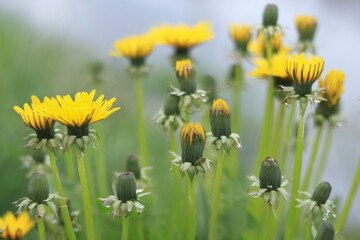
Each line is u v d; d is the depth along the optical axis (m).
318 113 0.75
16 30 1.53
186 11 2.37
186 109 0.74
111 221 0.80
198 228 0.79
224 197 0.81
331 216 0.73
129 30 2.29
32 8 2.04
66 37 1.52
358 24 2.47
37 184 0.67
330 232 0.67
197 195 0.80
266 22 0.77
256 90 1.50
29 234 0.75
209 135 0.68
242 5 2.66
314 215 0.69
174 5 2.67
